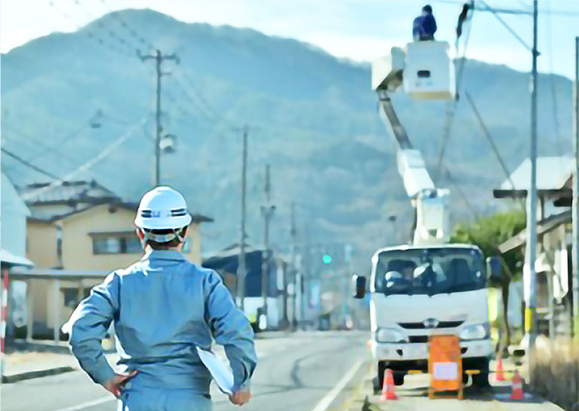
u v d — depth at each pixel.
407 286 35.38
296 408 32.72
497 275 35.34
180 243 9.50
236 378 9.12
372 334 35.53
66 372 54.88
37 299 99.38
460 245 35.91
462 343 34.75
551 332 52.34
